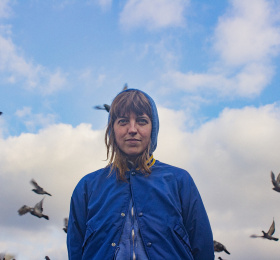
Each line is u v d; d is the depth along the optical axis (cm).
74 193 342
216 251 653
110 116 344
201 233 316
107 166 341
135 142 327
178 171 338
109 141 342
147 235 294
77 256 320
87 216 321
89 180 342
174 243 296
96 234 301
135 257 288
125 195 316
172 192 321
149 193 312
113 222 302
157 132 345
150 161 338
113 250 290
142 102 338
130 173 326
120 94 349
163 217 302
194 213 320
